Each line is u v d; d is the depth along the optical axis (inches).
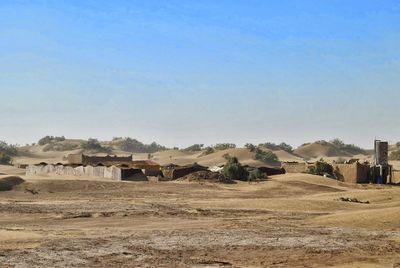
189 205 2121.1
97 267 924.0
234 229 1451.8
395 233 1376.7
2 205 2020.2
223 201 2282.2
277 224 1569.9
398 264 993.5
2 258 975.0
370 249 1150.3
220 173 3555.6
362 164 3998.5
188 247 1155.3
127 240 1231.5
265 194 2854.3
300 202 2156.7
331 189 3181.6
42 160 7524.6
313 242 1235.2
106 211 1893.5
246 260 1025.5
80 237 1269.7
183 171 3708.2
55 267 911.7
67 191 2773.1
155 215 1809.8
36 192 2684.5
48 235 1290.6
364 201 2378.2
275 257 1059.3
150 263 971.9
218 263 983.0
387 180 3934.5
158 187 2974.9
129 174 3430.1
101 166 3661.4
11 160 6678.2
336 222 1576.0
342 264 994.1
